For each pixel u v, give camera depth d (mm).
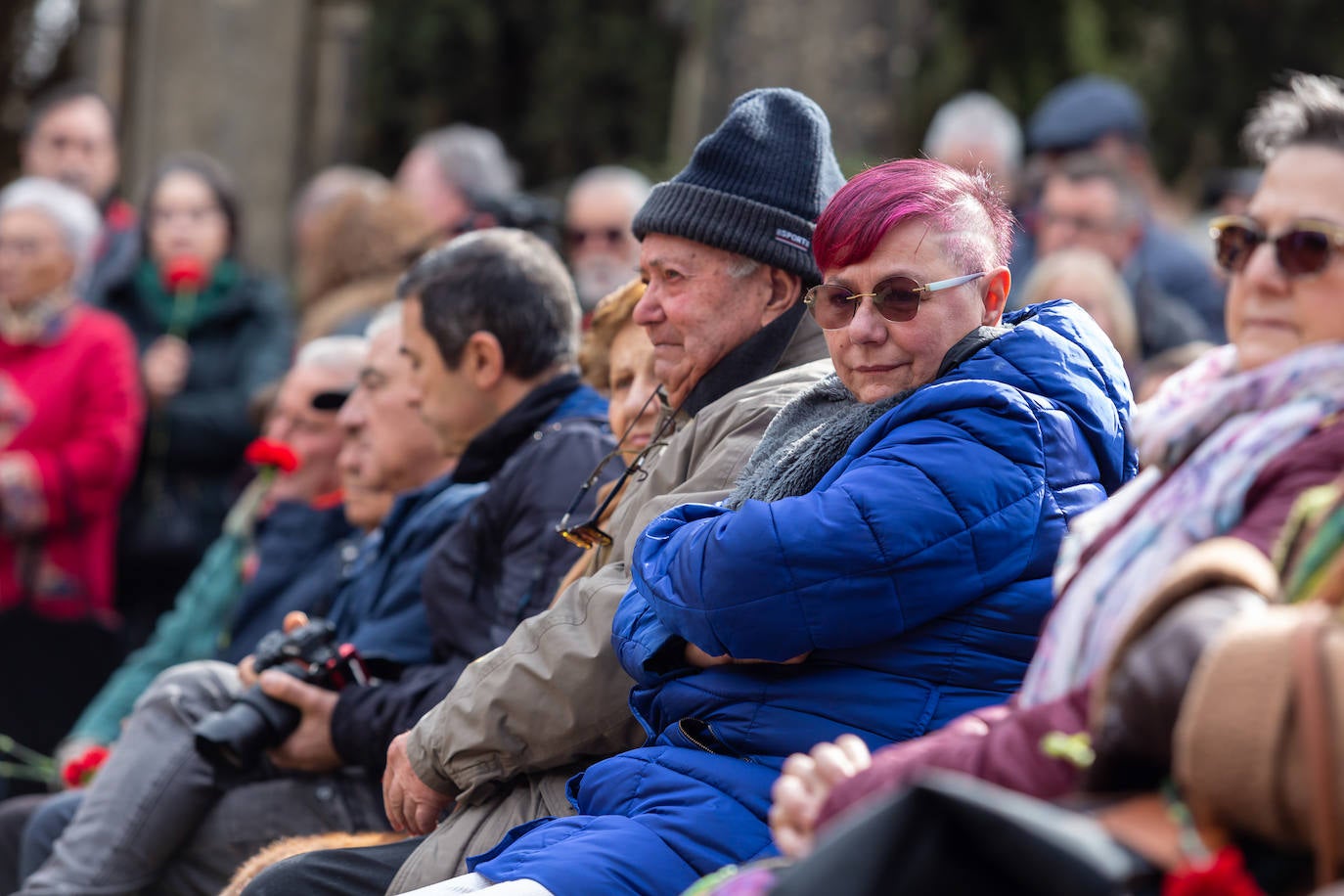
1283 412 6527
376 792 12461
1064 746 6273
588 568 10969
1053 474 8586
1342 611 5930
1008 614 8484
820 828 6758
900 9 26844
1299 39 35844
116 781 12609
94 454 19672
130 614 20672
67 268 20000
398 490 14016
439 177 22016
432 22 38000
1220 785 5641
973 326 9102
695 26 27875
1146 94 34844
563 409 12594
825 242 9125
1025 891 5648
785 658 8570
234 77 29578
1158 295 19609
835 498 8430
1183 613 6000
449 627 11984
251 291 21531
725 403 10398
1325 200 6598
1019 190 22938
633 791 9094
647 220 10883
